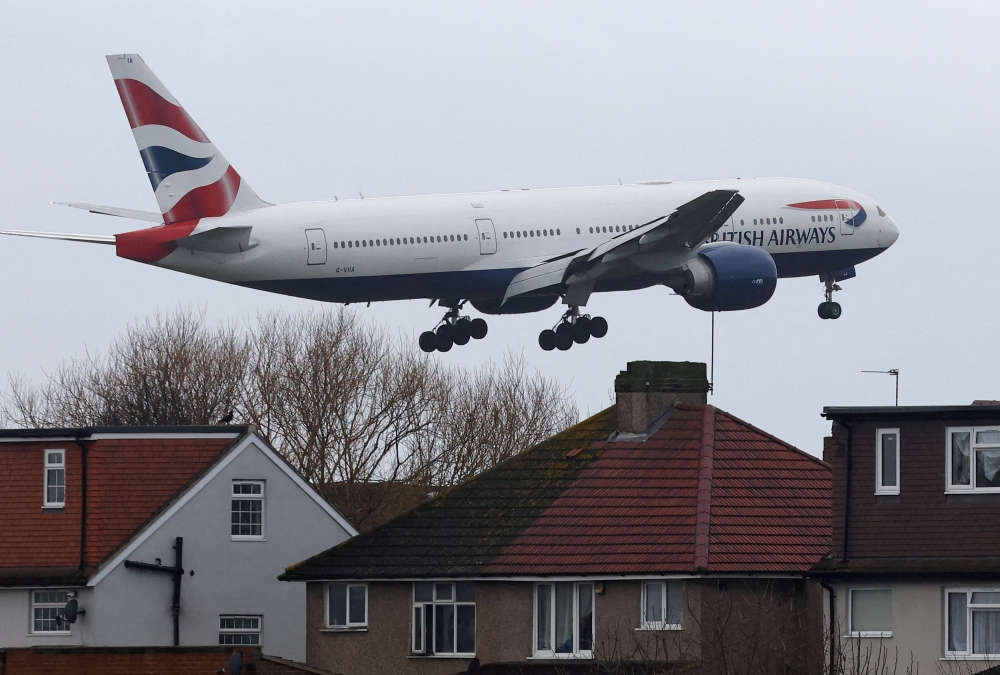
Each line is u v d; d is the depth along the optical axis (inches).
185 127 6968.5
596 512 4124.0
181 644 4845.0
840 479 3924.7
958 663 3693.4
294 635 5004.9
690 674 3607.3
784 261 7815.0
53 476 4923.7
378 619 4264.3
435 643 4188.0
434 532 4308.6
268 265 6929.1
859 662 3577.8
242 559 4965.6
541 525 4156.0
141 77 6953.7
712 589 3811.5
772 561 3863.2
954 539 3789.4
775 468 4153.5
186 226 6894.7
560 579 3951.8
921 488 3846.0
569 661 3922.2
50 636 4756.4
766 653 3511.3
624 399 4370.1
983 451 3799.2
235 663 3742.6
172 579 4857.3
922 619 3750.0
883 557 3833.7
